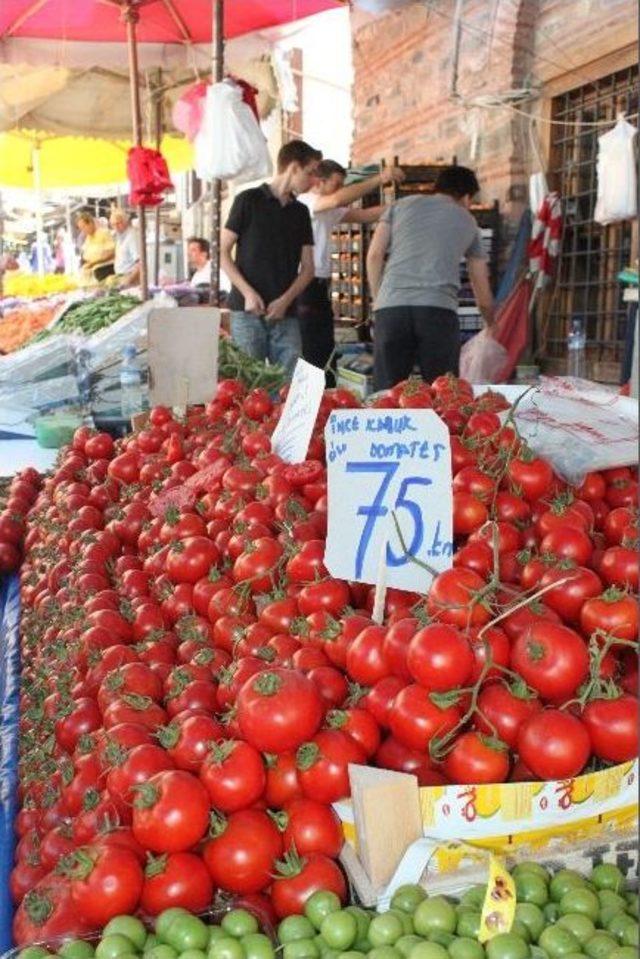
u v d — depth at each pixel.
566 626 1.72
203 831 1.49
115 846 1.48
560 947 1.35
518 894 1.46
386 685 1.65
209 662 1.90
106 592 2.43
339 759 1.55
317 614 1.87
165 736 1.62
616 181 5.74
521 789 1.50
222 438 3.18
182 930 1.39
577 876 1.50
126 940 1.39
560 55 6.68
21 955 1.40
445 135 8.22
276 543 2.17
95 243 14.04
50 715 2.07
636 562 1.84
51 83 10.43
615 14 6.02
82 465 3.75
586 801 1.52
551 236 6.77
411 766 1.60
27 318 8.45
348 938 1.40
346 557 2.01
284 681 1.55
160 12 8.01
